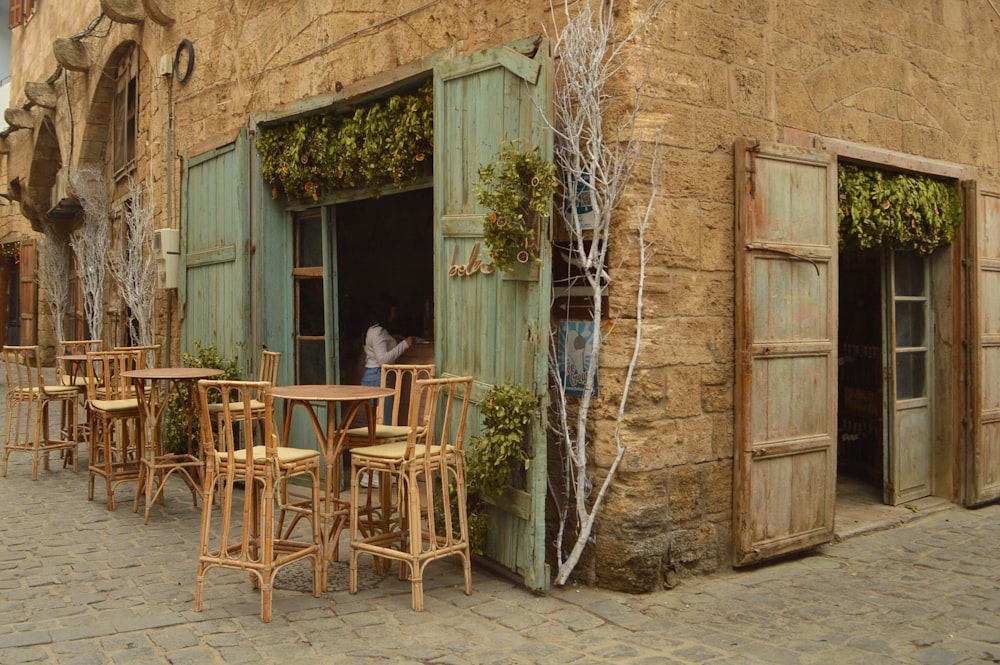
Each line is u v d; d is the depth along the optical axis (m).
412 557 4.64
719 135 5.39
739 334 5.42
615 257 4.98
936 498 7.47
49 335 19.69
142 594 4.88
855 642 4.32
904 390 7.31
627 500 4.99
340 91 6.73
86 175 13.87
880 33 6.58
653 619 4.61
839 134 6.23
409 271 10.23
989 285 7.49
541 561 4.91
